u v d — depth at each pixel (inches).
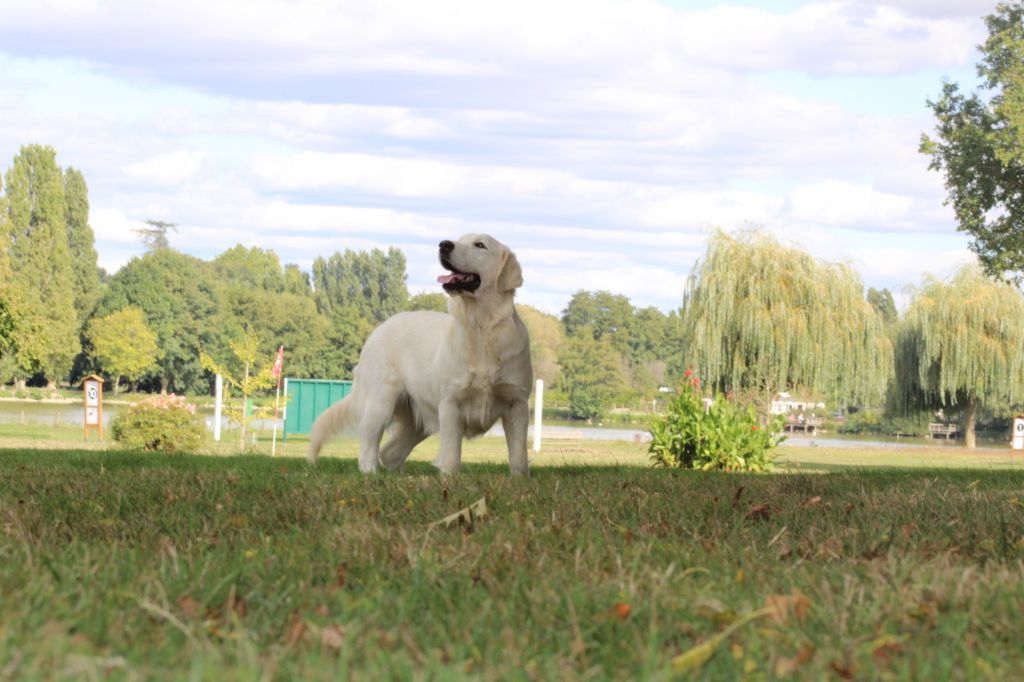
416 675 79.5
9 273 1624.0
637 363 3371.1
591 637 97.0
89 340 3127.5
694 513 193.3
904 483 289.9
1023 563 138.1
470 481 249.9
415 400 320.2
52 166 2824.8
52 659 80.8
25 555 131.4
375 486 235.8
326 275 4018.2
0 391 2881.4
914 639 95.1
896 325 1605.6
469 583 117.6
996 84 776.3
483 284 286.2
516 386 294.4
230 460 389.4
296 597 110.3
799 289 1261.1
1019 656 92.2
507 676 81.7
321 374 3326.8
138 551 135.3
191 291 3233.3
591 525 172.2
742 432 613.6
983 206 784.3
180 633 93.8
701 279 1273.4
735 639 95.8
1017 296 1520.7
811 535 161.5
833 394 1285.7
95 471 291.3
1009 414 1684.3
